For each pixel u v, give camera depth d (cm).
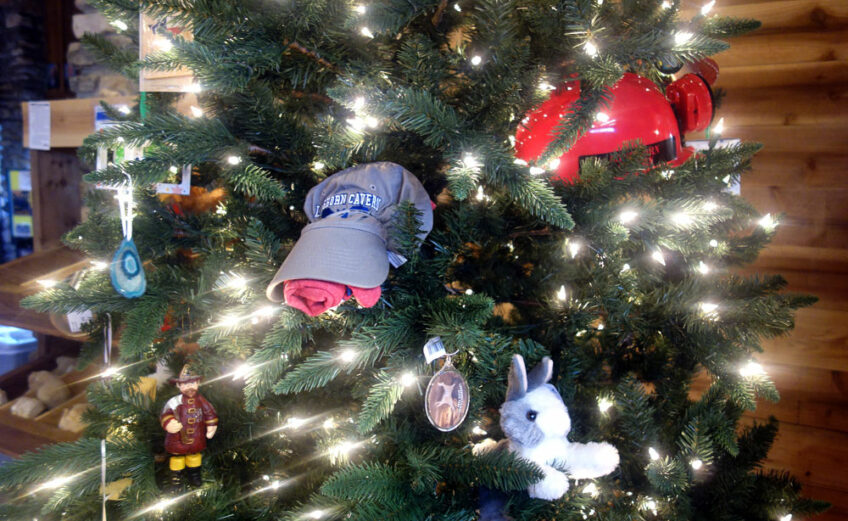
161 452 82
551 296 90
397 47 83
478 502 73
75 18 220
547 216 68
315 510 69
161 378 114
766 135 143
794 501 86
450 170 71
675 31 71
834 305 140
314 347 85
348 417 84
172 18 73
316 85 85
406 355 70
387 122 74
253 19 71
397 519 63
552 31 79
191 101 106
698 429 80
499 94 75
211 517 74
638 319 85
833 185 138
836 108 137
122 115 114
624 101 81
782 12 139
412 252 70
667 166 83
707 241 82
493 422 87
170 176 92
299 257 64
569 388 85
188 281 81
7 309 169
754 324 80
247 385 71
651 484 81
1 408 182
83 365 88
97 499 81
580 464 74
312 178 86
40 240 205
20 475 73
